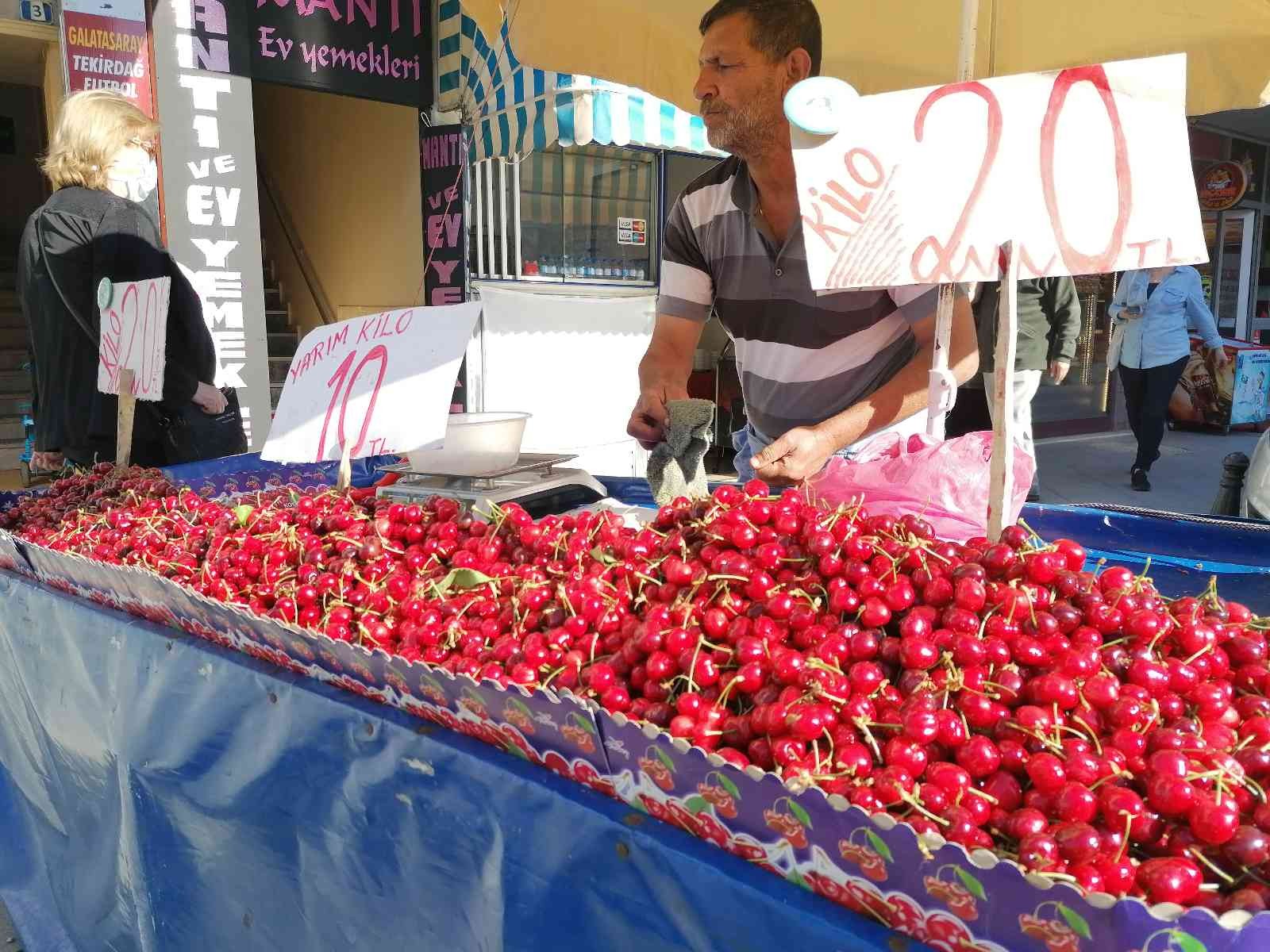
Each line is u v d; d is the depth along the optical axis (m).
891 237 1.25
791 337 2.16
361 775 1.25
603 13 2.89
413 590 1.35
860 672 0.95
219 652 1.48
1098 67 1.19
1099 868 0.73
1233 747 0.87
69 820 1.95
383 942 1.29
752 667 1.00
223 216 5.32
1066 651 0.94
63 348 2.86
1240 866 0.72
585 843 1.00
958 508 1.49
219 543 1.64
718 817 0.90
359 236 7.20
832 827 0.80
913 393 1.79
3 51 5.93
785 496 1.28
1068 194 1.20
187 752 1.54
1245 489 3.14
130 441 2.54
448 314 1.71
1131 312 6.70
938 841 0.72
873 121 1.24
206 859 1.56
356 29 5.71
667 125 5.41
